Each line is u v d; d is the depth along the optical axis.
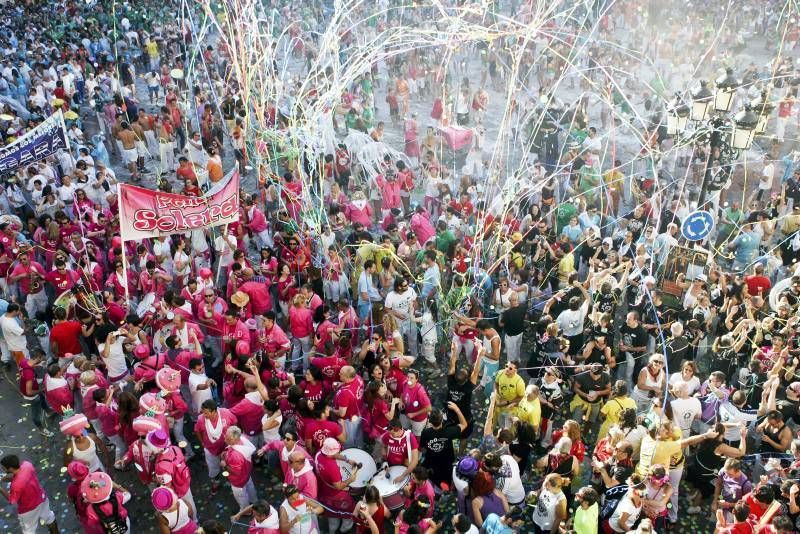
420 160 20.69
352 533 9.47
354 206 16.41
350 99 23.47
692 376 9.84
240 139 21.03
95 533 8.52
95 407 10.49
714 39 30.67
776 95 24.09
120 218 11.95
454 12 31.38
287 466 8.73
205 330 12.65
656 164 19.86
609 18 32.94
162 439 8.73
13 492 8.78
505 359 13.12
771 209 15.57
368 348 11.05
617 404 9.47
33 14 35.78
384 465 9.23
